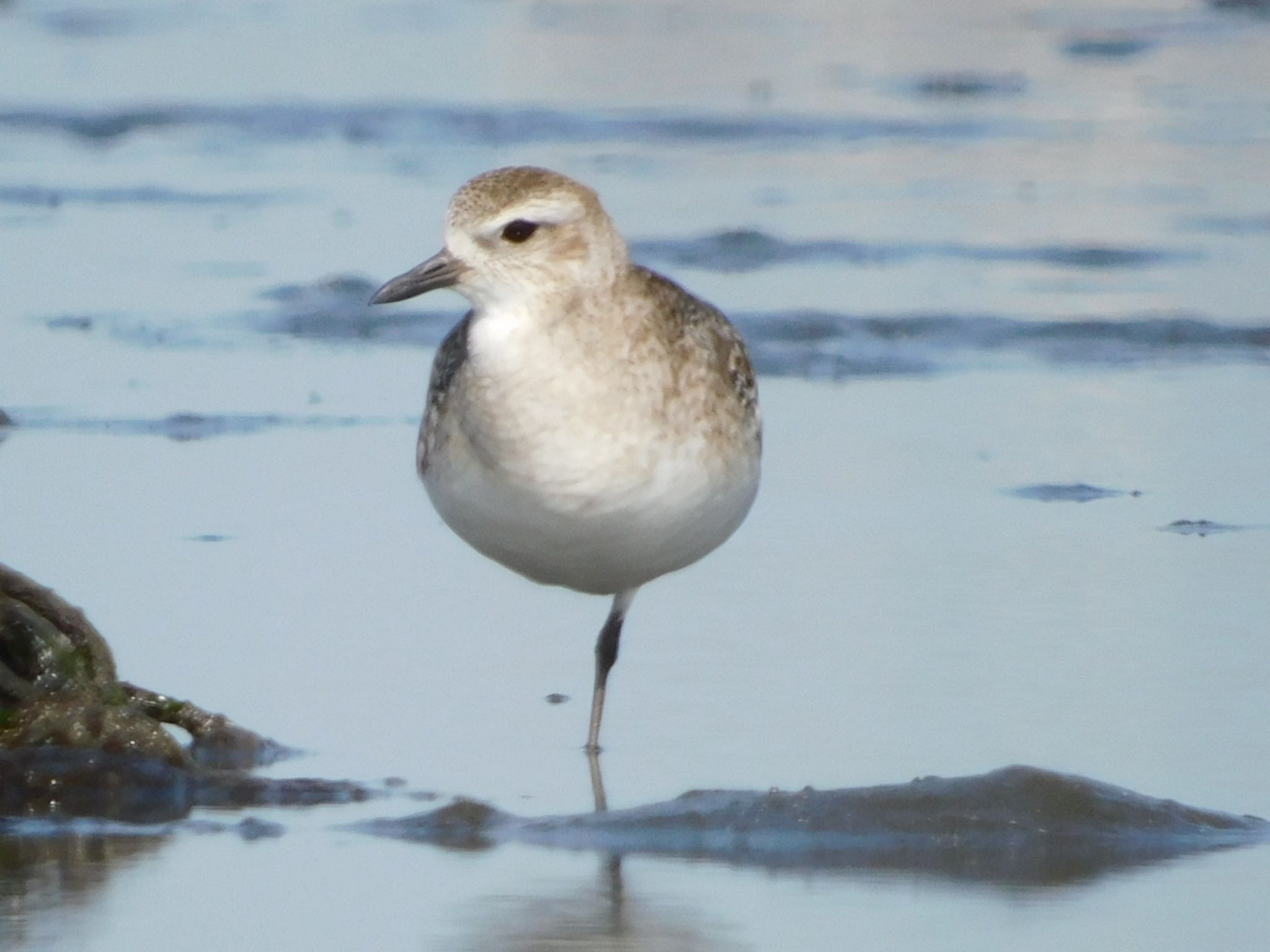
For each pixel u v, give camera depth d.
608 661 10.68
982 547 12.87
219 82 26.97
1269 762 9.71
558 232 9.81
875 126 24.98
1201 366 17.09
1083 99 26.53
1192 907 8.27
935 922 8.15
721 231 20.22
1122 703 10.44
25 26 30.58
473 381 9.93
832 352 17.25
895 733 10.16
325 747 10.26
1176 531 13.14
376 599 12.13
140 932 8.14
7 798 9.69
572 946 7.98
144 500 13.59
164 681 10.87
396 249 19.77
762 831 9.11
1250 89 26.97
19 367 16.47
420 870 8.80
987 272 19.38
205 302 18.31
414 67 28.02
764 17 31.44
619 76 27.56
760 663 11.17
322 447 14.78
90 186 22.30
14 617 10.25
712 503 10.24
